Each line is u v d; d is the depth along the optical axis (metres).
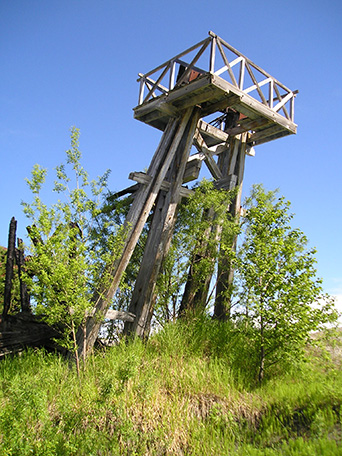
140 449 5.68
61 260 7.65
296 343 7.74
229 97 9.57
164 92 10.52
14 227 9.14
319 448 5.07
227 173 11.30
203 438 5.88
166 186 9.87
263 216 8.38
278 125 10.83
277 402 6.73
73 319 7.75
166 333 8.66
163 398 6.62
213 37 8.97
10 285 8.72
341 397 6.40
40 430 5.66
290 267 7.88
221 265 9.92
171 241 9.89
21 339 8.34
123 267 8.80
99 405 5.96
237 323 9.57
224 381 7.32
